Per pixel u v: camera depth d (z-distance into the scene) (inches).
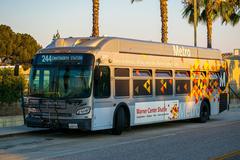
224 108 926.4
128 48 665.0
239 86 1600.6
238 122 889.5
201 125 819.4
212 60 887.7
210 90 879.7
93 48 610.9
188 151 496.1
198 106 841.5
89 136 634.8
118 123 642.8
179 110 781.9
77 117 586.6
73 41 633.0
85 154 469.7
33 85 621.6
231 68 1572.3
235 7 1552.7
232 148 521.3
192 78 821.2
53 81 607.8
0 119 689.6
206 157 454.9
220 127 781.9
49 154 468.8
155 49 725.3
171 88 762.2
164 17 1221.1
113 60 633.0
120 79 645.9
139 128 759.7
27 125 622.8
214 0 1512.1
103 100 612.1
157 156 459.2
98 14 1034.7
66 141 580.4
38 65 625.0
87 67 596.4
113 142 572.1
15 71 657.0
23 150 497.7
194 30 1204.5
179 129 745.0
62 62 609.9
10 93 733.3
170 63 761.0
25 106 624.1
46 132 674.2
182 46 797.9
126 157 451.5
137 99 679.7
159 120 729.0
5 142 565.9
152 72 715.4
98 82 602.2
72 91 594.6
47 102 602.2
